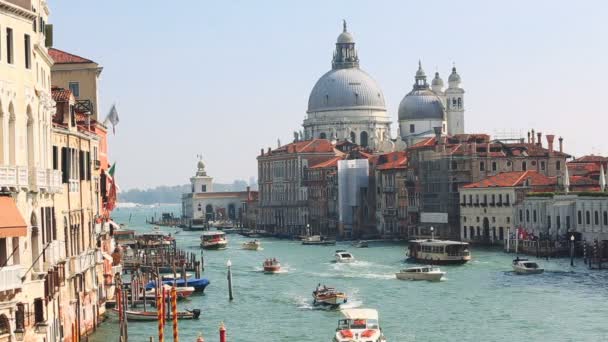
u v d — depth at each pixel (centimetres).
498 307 10050
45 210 5219
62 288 5906
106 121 9012
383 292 11662
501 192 19475
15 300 4456
